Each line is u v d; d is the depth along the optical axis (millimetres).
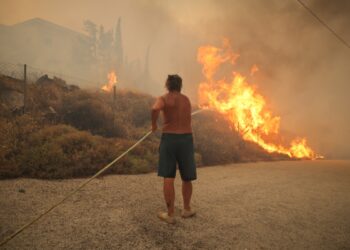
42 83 11461
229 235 3027
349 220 3764
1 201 3635
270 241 2943
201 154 8977
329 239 3086
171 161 3330
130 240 2770
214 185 5477
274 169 8547
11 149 5617
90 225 3072
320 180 6875
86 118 9266
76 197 4039
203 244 2775
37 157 5258
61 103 9867
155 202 4039
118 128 9406
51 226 2990
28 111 8664
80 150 6367
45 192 4168
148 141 8734
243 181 6070
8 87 9273
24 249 2490
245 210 3928
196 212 3713
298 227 3393
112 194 4305
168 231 3033
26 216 3215
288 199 4699
